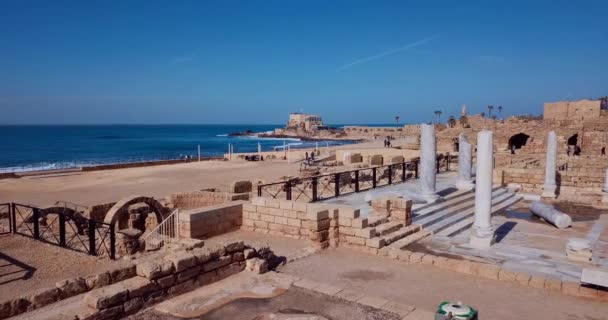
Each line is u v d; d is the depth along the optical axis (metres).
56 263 14.91
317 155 62.47
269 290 9.00
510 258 12.22
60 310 8.08
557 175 26.67
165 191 33.81
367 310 8.10
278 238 14.68
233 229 15.80
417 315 7.91
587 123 52.31
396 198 15.12
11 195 32.66
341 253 12.70
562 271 11.03
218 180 39.69
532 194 24.53
